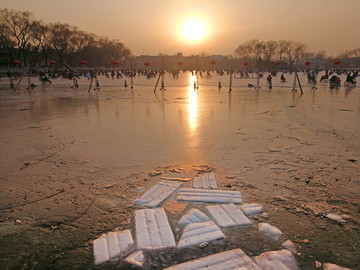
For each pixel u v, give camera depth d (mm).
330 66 107938
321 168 4633
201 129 7688
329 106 12141
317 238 2805
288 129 7609
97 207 3449
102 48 88750
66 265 2482
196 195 3705
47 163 5000
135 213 3258
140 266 2451
